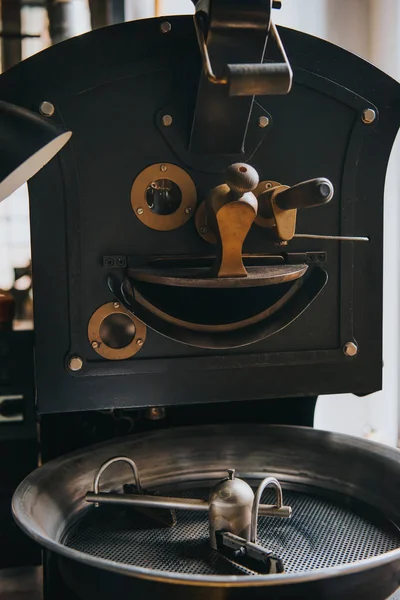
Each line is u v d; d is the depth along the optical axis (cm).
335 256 123
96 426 133
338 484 123
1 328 136
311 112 118
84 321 114
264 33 100
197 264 116
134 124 112
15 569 129
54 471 115
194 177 115
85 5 156
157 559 104
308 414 142
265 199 114
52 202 111
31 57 106
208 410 139
